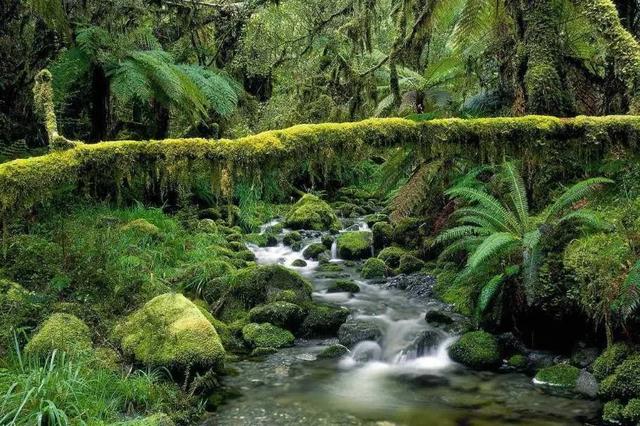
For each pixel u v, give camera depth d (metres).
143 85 5.86
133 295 4.55
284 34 8.48
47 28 6.45
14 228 4.87
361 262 6.86
